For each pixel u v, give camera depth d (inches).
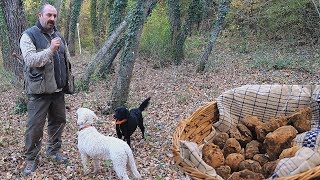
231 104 53.1
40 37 94.5
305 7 369.4
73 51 507.2
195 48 404.5
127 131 123.5
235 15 411.5
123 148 94.2
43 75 95.4
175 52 346.9
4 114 183.6
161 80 274.1
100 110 185.0
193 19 345.1
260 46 395.9
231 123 51.1
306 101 50.3
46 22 94.6
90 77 253.9
